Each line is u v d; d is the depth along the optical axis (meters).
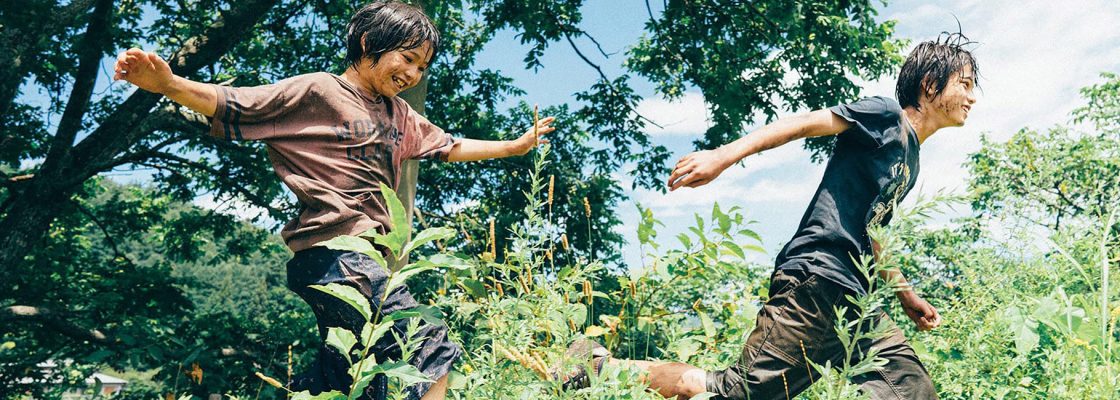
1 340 9.17
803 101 9.95
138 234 14.40
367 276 1.58
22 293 9.91
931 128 2.07
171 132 10.62
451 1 7.86
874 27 9.78
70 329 8.38
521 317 1.74
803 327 1.84
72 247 12.55
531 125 13.35
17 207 8.83
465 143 2.18
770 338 1.88
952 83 2.02
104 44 9.01
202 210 14.72
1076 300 1.94
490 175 12.34
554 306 1.66
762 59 9.94
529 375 1.56
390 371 1.09
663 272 2.27
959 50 2.06
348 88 1.78
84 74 9.28
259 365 8.23
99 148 9.14
